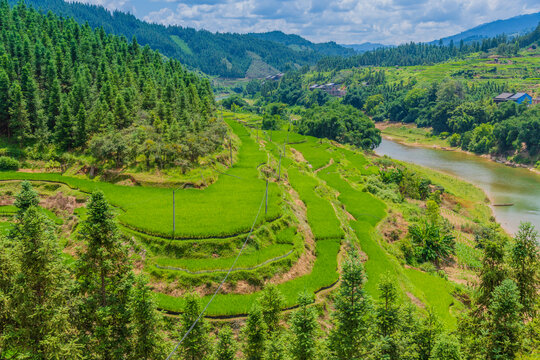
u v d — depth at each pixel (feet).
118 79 358.64
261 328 118.52
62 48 397.39
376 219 264.72
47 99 320.91
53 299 103.91
